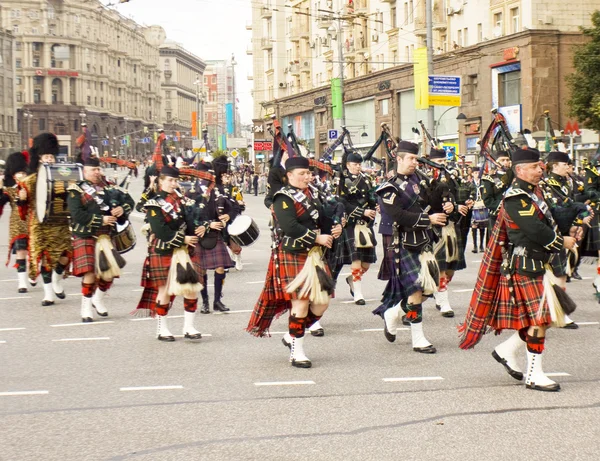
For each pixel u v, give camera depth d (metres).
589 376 7.36
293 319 7.91
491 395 6.76
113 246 10.73
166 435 5.82
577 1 36.66
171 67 179.38
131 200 10.65
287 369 7.82
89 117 128.00
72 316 10.97
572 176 12.50
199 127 109.12
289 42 66.31
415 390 6.97
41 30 121.69
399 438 5.68
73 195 10.26
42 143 11.95
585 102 32.97
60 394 6.98
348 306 11.48
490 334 9.34
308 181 7.94
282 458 5.31
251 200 47.78
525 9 36.72
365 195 11.37
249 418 6.20
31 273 12.03
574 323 9.70
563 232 7.38
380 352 8.53
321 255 7.99
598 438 5.61
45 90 122.75
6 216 36.12
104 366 8.02
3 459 5.34
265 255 18.52
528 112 36.38
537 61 36.19
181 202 9.12
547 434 5.71
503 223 7.02
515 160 6.93
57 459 5.34
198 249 11.04
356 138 53.09
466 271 14.93
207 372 7.72
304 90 63.75
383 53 50.53
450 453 5.36
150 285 9.27
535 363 6.92
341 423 6.05
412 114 46.91
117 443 5.65
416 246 8.44
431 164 9.09
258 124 72.75
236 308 11.42
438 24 43.50
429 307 11.24
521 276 6.90
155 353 8.59
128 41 149.62
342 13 55.19
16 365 8.11
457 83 32.41
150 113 163.12
